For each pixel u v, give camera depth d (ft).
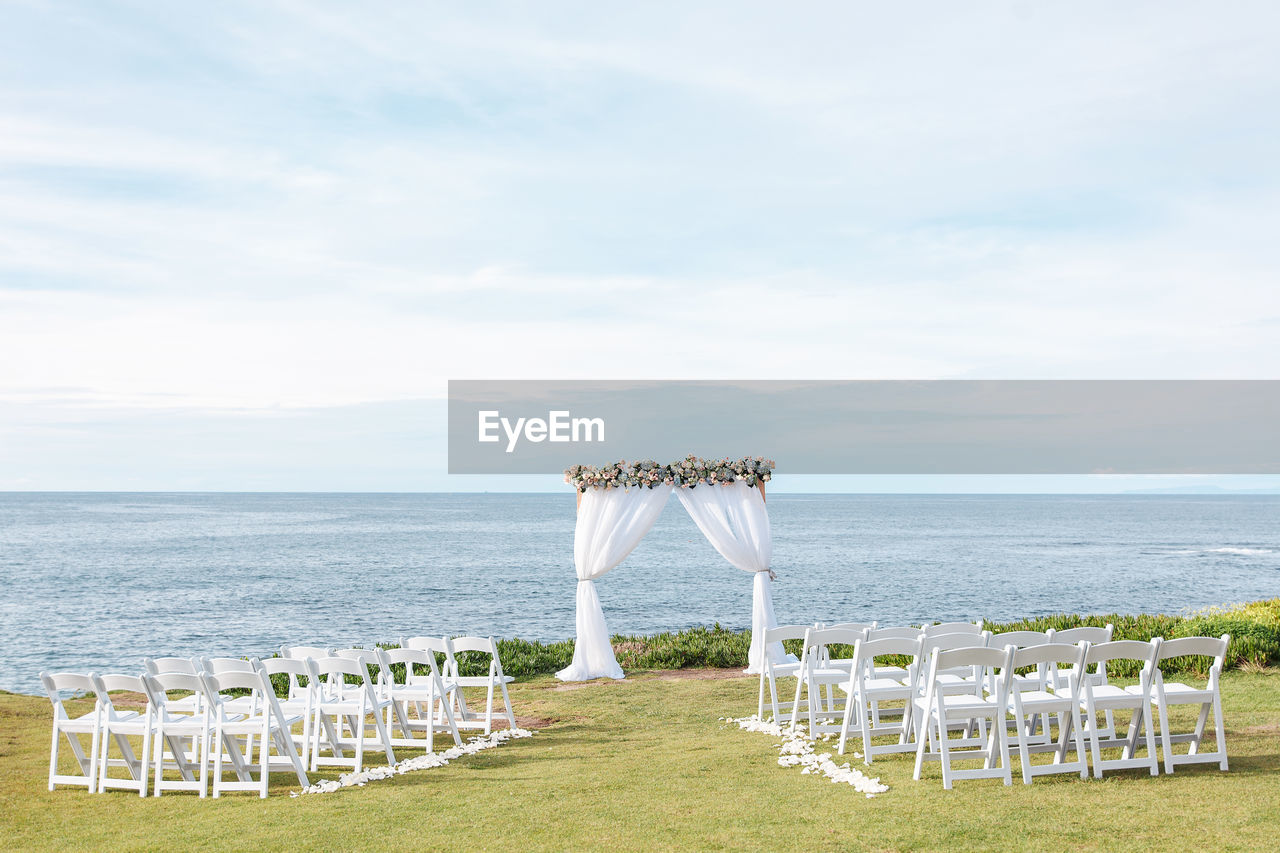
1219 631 35.27
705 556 185.26
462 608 103.96
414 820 18.11
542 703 33.94
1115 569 150.20
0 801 20.49
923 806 17.65
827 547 204.23
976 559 171.12
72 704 34.81
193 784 20.97
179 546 214.28
